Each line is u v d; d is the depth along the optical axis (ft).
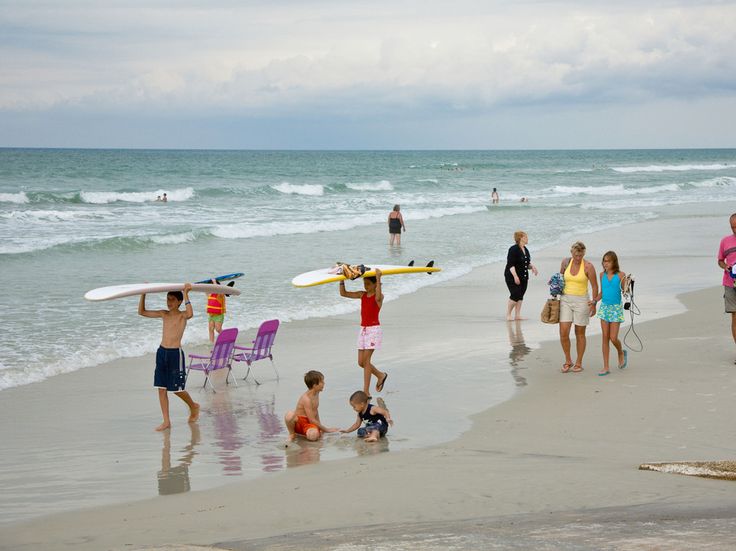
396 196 185.78
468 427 29.89
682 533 15.58
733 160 564.71
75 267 74.64
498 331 49.06
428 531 17.33
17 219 118.62
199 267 75.56
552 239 101.35
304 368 41.01
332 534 17.75
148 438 30.01
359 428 29.43
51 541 19.75
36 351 43.65
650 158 615.98
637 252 88.22
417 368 39.88
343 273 34.76
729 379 34.71
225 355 38.04
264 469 25.96
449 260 82.84
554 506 19.89
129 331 49.11
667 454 25.41
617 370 37.42
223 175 257.55
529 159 565.12
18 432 30.78
